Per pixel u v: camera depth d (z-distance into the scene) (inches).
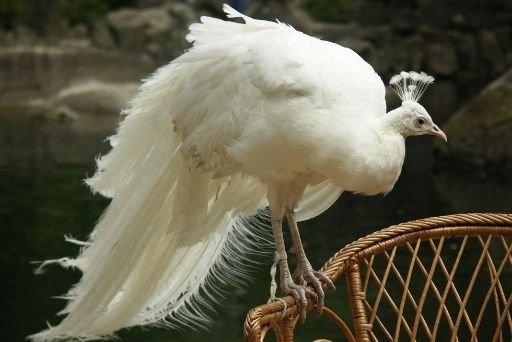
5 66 988.6
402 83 241.4
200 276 261.6
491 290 207.6
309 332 313.0
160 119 255.3
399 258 385.4
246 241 269.1
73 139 748.6
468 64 1070.4
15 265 399.2
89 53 1013.8
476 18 1107.3
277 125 231.1
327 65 233.1
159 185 256.8
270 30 247.1
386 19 1130.0
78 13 1121.4
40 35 1088.2
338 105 229.8
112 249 252.5
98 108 919.0
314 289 221.6
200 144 245.3
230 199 259.4
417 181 569.9
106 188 267.6
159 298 260.4
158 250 259.4
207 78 244.7
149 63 1047.6
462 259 380.8
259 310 180.4
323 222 462.3
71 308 255.0
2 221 469.7
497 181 570.9
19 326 329.4
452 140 631.2
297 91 229.9
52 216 479.8
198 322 331.3
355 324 204.7
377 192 235.1
